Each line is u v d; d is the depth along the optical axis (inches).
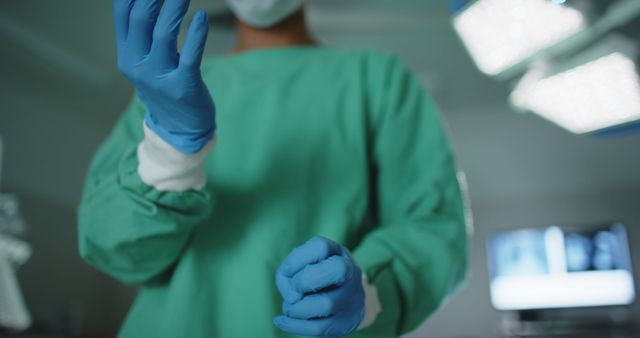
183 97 18.9
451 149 29.5
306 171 26.0
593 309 163.8
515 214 187.0
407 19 87.3
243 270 24.3
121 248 22.2
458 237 26.1
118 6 19.6
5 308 87.8
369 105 28.6
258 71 28.5
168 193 21.2
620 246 161.5
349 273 17.7
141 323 25.2
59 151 135.9
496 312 182.2
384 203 27.3
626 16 64.1
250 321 23.4
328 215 25.7
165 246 22.9
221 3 58.3
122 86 136.3
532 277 167.2
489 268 173.6
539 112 93.1
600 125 93.1
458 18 70.0
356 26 91.6
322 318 18.4
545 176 179.9
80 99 137.6
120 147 26.6
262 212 25.1
